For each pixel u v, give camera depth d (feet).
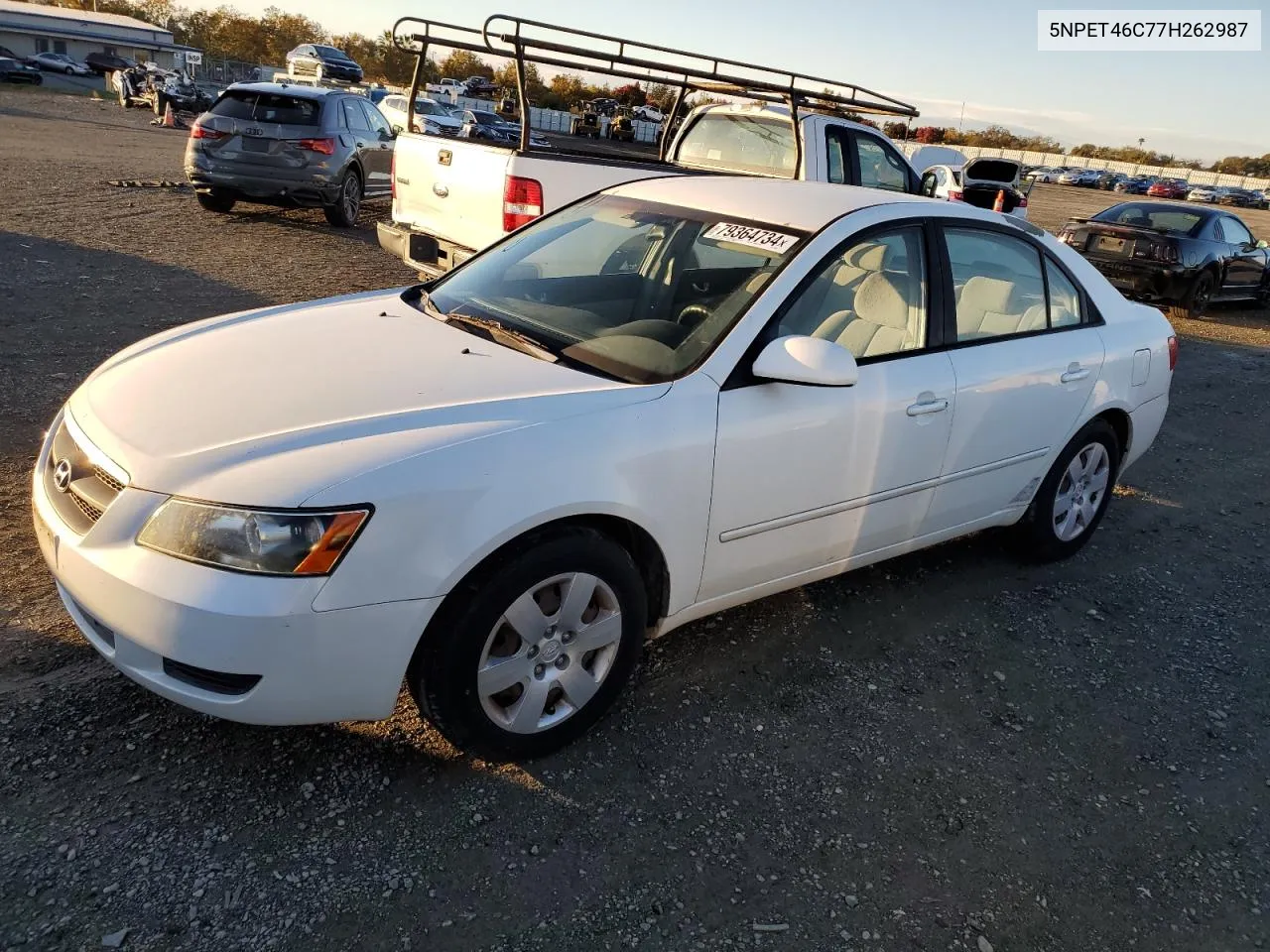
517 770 9.11
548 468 8.33
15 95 121.60
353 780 8.69
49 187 43.19
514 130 114.32
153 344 10.49
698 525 9.66
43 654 9.93
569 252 12.35
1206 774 10.40
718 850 8.44
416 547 7.70
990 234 12.96
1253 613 14.40
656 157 32.24
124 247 31.76
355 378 9.14
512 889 7.75
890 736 10.39
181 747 8.84
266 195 39.06
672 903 7.80
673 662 11.23
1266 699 12.03
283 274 30.25
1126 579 15.11
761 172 28.81
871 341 11.23
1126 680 12.12
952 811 9.33
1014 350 12.83
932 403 11.55
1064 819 9.44
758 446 9.87
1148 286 41.27
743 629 12.18
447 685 8.27
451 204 21.58
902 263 11.67
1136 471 20.74
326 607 7.45
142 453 7.95
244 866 7.64
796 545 10.84
